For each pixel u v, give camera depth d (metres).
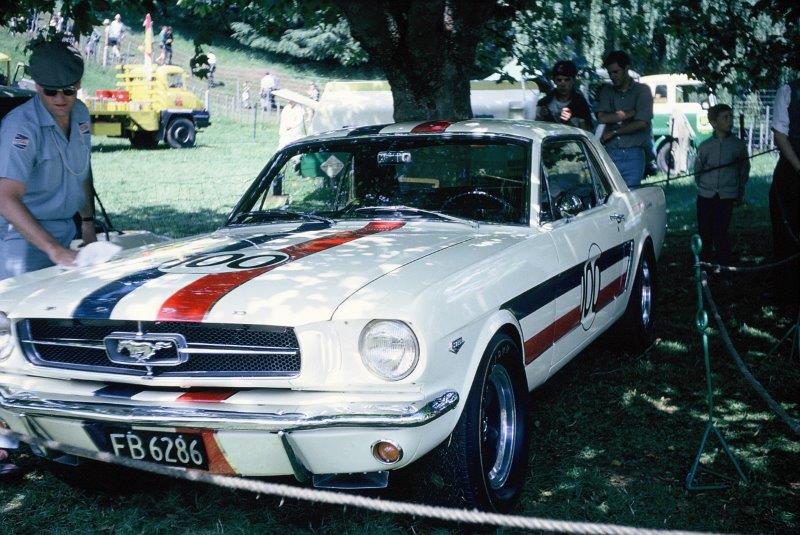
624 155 7.93
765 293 7.63
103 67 37.03
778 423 4.66
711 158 8.12
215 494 3.97
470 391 3.36
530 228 4.29
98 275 3.73
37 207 4.20
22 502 3.96
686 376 5.46
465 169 4.54
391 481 3.84
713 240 8.30
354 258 3.63
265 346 3.17
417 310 3.09
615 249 5.21
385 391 3.06
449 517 2.26
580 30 9.59
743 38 8.62
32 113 4.02
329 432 3.01
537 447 4.41
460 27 6.95
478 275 3.54
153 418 3.11
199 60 7.28
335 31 23.59
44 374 3.48
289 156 4.93
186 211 14.09
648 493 3.86
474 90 16.56
